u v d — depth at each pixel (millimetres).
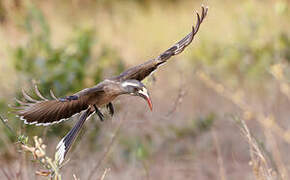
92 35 14461
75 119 11297
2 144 11141
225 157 13852
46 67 13211
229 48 18078
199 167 13336
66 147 7434
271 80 16438
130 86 7699
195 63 17266
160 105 15945
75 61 13453
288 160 11664
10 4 17469
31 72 13156
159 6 25375
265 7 19547
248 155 13805
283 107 15070
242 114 13039
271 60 16734
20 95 10148
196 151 13773
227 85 16438
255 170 8812
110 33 22312
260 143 9453
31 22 14391
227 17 22016
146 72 8250
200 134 14102
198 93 15938
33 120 7082
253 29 18344
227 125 14594
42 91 12016
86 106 7664
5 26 17328
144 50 21375
